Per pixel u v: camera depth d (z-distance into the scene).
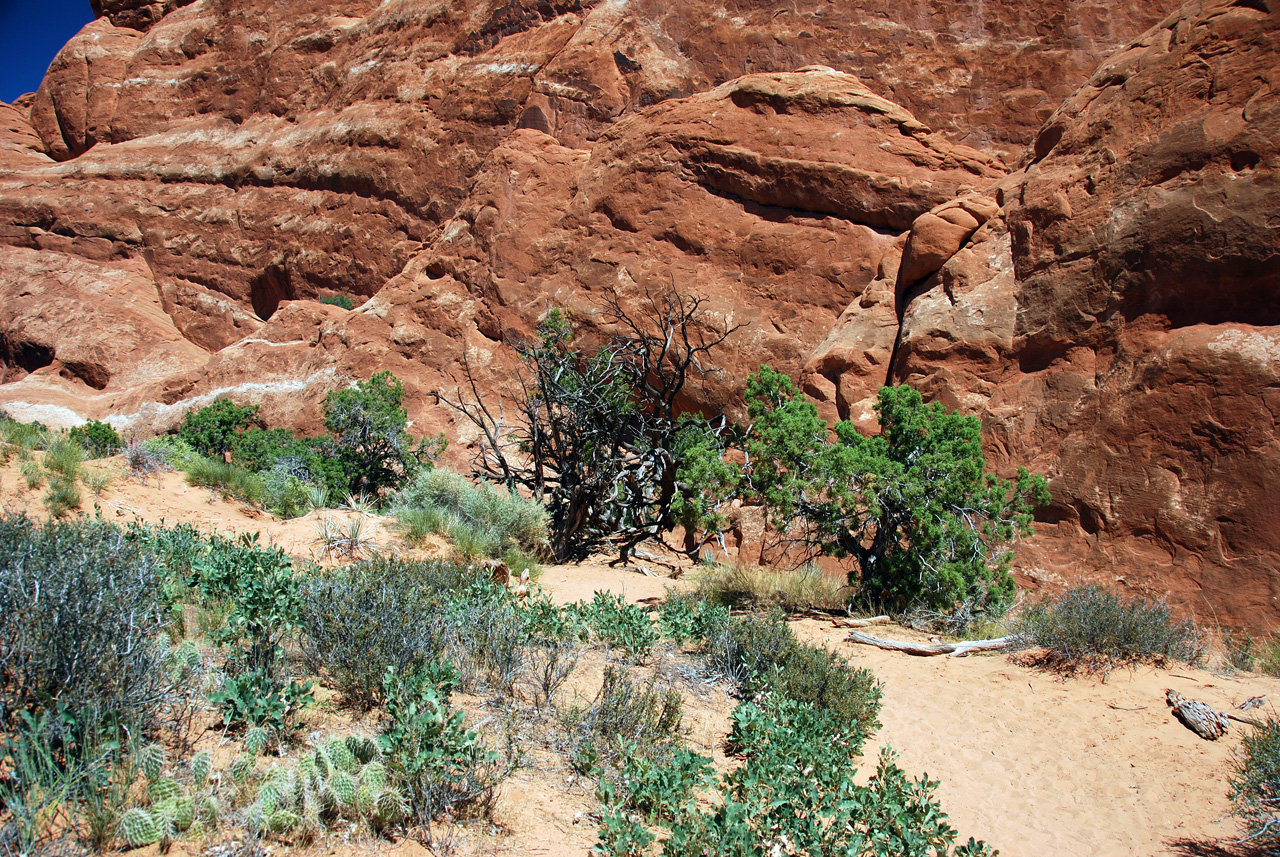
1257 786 4.56
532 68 28.86
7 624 3.11
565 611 7.34
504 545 11.78
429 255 24.22
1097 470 10.99
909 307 14.84
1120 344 11.59
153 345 32.84
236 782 3.15
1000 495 9.37
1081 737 5.85
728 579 10.43
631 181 21.02
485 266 22.61
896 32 23.05
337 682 4.42
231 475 11.21
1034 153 15.04
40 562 3.46
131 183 36.81
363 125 32.44
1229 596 9.42
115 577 3.65
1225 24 12.05
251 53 37.62
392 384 18.09
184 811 2.76
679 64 25.52
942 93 22.30
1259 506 9.54
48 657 3.09
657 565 14.77
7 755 2.87
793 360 17.56
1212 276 10.81
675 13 25.91
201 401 24.98
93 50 41.19
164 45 39.94
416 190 30.81
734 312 18.42
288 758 3.49
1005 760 5.59
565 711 4.90
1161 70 12.64
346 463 16.08
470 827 3.35
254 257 33.91
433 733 3.59
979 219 14.80
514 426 20.67
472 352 21.84
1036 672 7.03
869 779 4.56
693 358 18.33
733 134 19.92
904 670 7.28
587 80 26.31
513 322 21.66
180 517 9.34
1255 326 10.40
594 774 4.19
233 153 36.06
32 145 41.41
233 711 3.62
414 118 31.44
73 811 2.69
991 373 13.05
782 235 18.73
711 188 20.09
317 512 11.00
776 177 19.11
